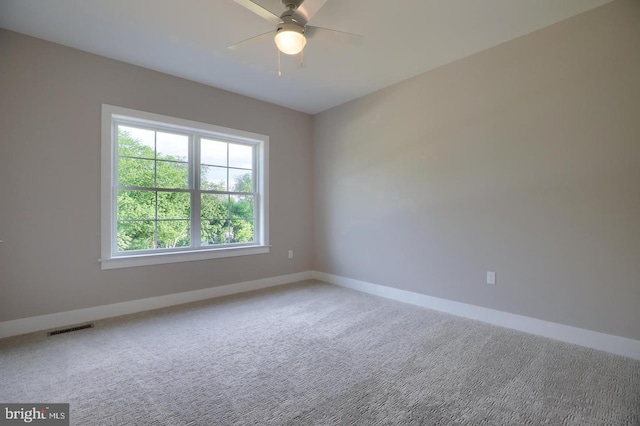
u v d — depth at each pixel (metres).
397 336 2.55
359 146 4.03
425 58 3.01
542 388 1.81
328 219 4.49
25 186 2.57
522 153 2.65
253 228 4.18
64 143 2.75
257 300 3.56
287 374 1.96
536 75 2.56
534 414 1.58
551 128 2.49
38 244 2.63
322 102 4.21
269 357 2.19
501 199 2.78
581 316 2.38
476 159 2.93
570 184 2.41
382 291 3.77
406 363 2.11
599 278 2.29
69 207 2.77
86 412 1.58
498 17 2.36
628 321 2.19
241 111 3.91
